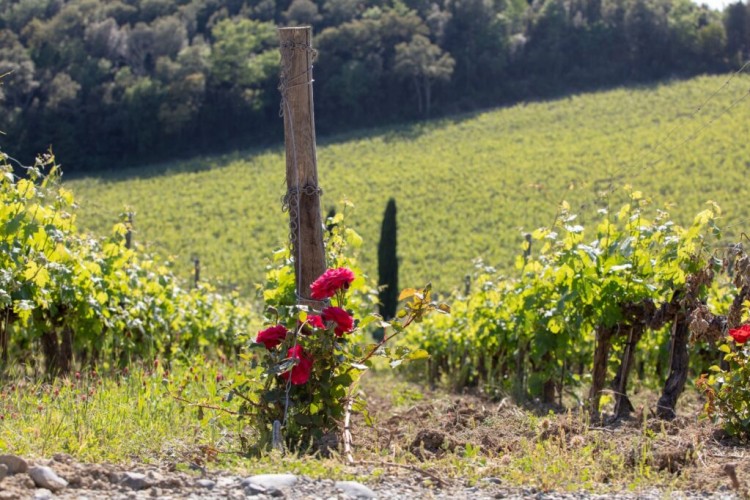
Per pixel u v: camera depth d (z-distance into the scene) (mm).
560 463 5098
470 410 7523
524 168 61094
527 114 78688
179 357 11484
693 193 49844
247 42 80438
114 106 69625
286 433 5801
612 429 6891
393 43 87312
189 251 48375
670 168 54531
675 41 88812
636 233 8242
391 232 30078
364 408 6664
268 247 48656
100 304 9594
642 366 11992
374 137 75500
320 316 6000
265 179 63562
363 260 43188
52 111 65438
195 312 13305
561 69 89938
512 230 49000
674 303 7840
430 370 15672
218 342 14523
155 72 76688
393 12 88625
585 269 8164
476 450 5559
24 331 9352
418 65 82688
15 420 5805
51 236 8562
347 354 6039
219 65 76562
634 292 8062
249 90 75812
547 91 87875
